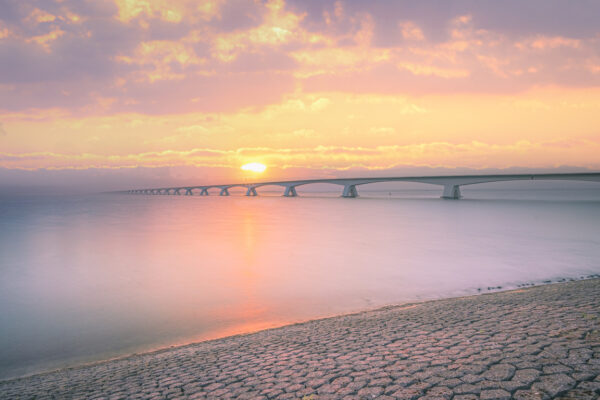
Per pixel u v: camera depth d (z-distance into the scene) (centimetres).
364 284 2472
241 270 3152
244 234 5638
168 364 987
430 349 718
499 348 652
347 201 17225
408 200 17300
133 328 1797
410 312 1353
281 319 1805
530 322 827
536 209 10100
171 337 1642
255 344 1091
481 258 3244
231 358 923
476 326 873
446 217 7844
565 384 461
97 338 1681
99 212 12081
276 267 3216
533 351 603
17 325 1903
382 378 588
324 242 4609
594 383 450
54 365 1395
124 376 917
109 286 2748
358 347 829
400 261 3250
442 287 2288
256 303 2145
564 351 579
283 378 672
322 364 724
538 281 2317
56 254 4212
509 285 2252
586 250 3516
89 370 1136
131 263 3612
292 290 2411
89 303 2306
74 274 3197
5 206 19775
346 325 1218
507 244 3991
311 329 1247
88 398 758
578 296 1152
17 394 913
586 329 689
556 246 3775
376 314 1448
